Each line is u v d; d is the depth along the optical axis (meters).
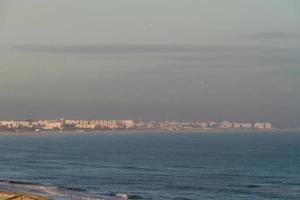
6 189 158.38
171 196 160.25
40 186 173.38
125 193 163.50
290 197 162.00
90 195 154.38
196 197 159.62
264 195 165.88
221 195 165.12
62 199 141.00
